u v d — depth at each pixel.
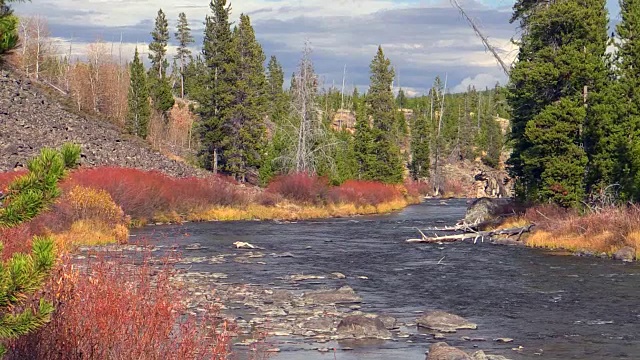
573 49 36.31
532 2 39.97
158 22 124.44
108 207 32.34
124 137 66.62
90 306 7.23
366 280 21.81
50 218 27.70
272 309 16.48
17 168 47.09
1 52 5.39
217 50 67.69
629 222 28.59
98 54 99.44
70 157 5.64
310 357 12.14
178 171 59.78
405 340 13.75
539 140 35.75
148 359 7.09
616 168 34.28
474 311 16.97
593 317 16.17
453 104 163.00
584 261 26.17
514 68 38.69
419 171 110.19
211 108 68.31
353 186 66.06
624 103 35.38
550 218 34.00
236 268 23.75
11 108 59.62
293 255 28.09
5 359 6.67
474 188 113.25
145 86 78.50
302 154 61.94
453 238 34.62
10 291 5.03
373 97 82.50
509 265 25.38
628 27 36.41
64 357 6.81
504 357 12.39
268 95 106.81
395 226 44.78
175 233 36.84
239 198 52.62
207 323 13.68
